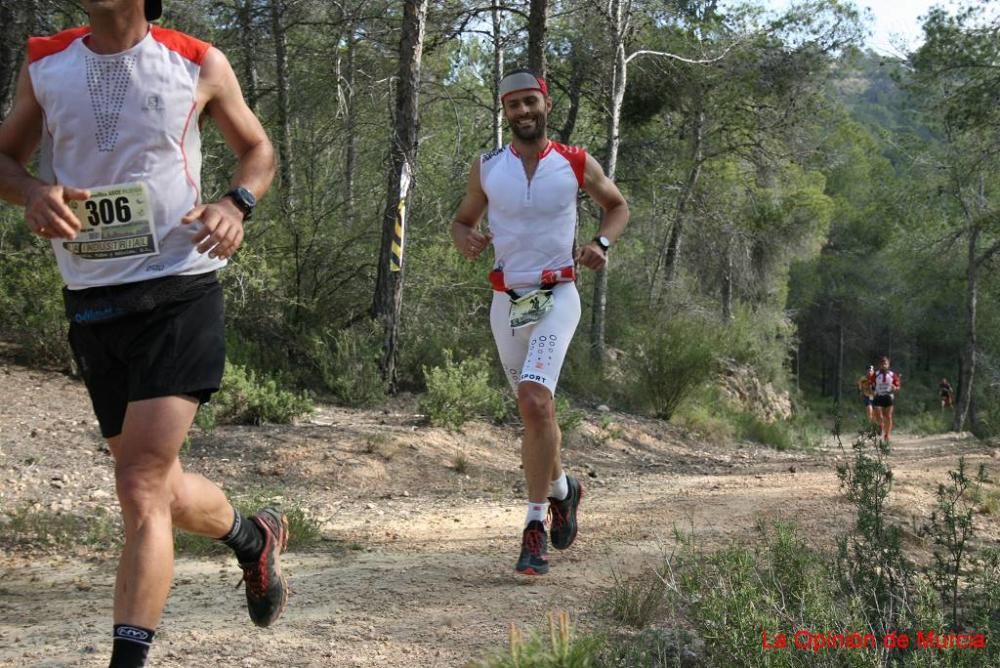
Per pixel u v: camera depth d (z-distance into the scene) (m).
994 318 36.84
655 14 20.59
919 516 7.21
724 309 28.84
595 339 18.78
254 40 16.94
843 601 4.08
